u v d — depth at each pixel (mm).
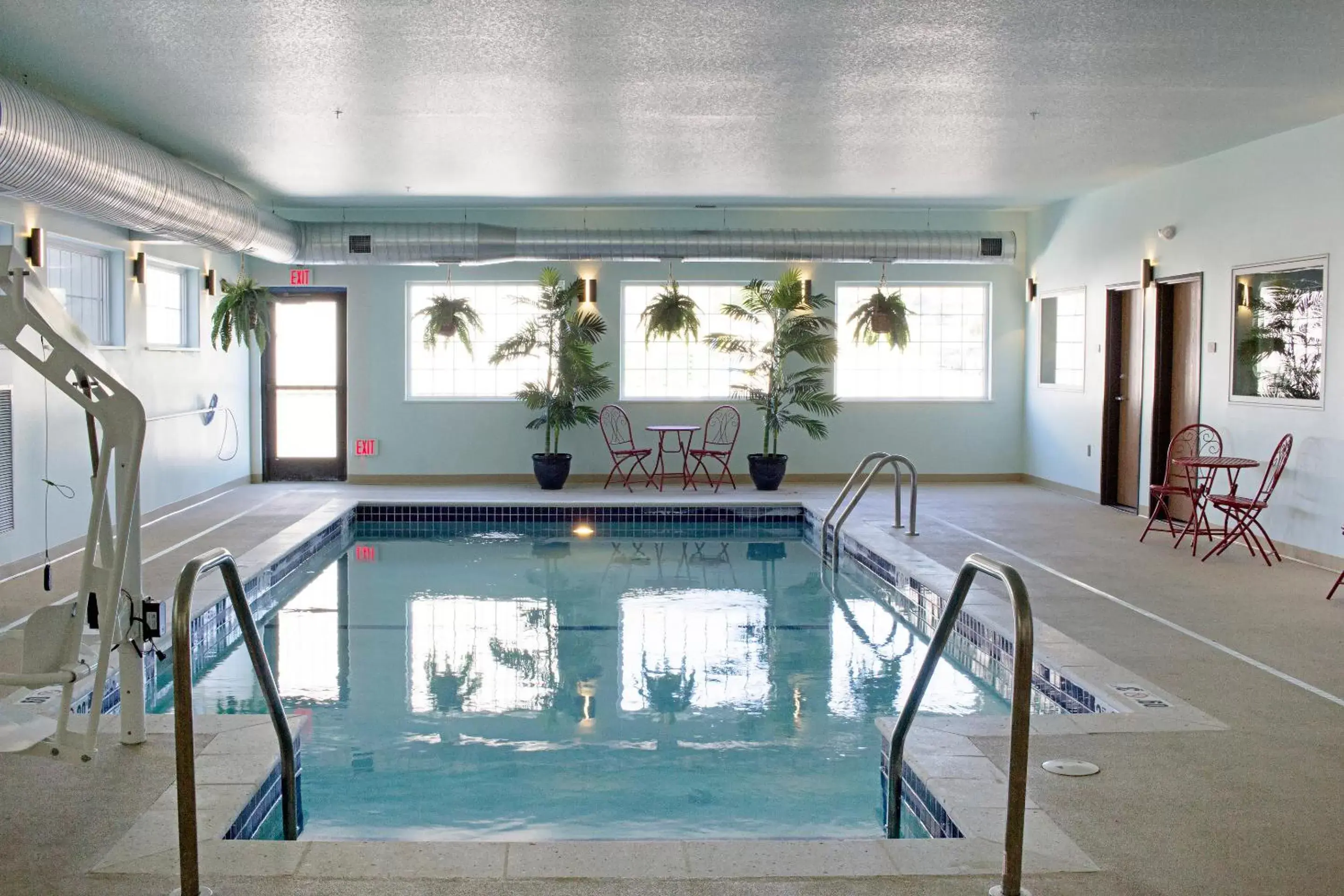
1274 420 8227
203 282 11320
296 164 9305
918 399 13234
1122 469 10914
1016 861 2941
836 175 10008
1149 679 5027
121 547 3594
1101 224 11008
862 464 9008
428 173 9789
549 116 7359
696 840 3330
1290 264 7973
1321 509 7695
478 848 3240
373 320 13023
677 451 13086
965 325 13422
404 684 5832
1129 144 8492
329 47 5695
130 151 6891
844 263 12820
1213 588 6988
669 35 5488
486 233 11531
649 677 5980
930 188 10859
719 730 5152
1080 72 6273
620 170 9648
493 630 6953
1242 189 8570
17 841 3244
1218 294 8945
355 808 4227
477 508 11148
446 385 13344
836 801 4328
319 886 2996
